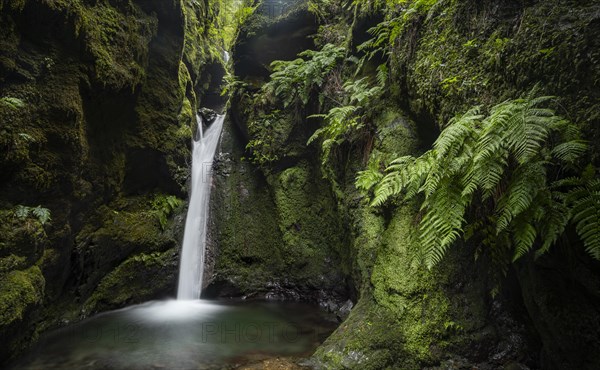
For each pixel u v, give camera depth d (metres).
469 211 3.72
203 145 9.28
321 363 4.10
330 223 6.96
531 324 3.56
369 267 4.88
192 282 7.50
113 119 6.32
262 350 4.77
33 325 4.93
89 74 5.46
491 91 3.31
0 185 4.44
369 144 5.56
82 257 5.93
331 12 7.71
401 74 4.89
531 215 2.51
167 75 7.60
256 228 7.96
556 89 2.74
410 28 4.71
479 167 2.75
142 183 7.25
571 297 3.03
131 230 6.75
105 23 5.81
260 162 8.07
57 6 4.85
